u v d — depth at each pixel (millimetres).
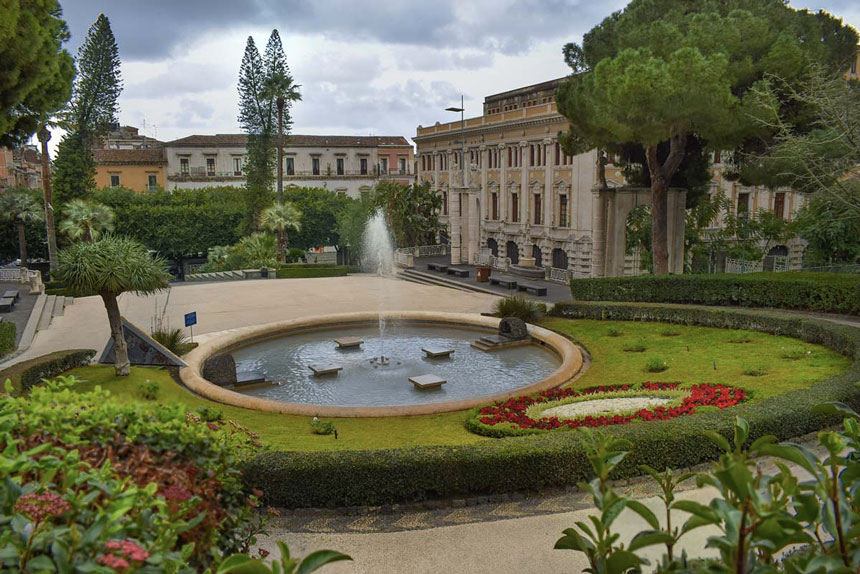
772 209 44844
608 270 29391
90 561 2037
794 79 21016
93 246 13812
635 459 8766
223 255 50938
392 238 50312
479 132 51750
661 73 20125
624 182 39188
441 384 16062
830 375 13375
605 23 26422
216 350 19312
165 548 2586
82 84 45406
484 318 22844
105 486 2572
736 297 22406
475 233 43656
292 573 2119
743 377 13914
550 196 44219
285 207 47188
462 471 8367
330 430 11414
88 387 13812
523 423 11023
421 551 6840
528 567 6387
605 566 2340
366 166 76438
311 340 21641
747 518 2160
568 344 18500
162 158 67500
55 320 24938
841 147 19516
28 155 85812
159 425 3926
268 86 47750
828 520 2232
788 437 9680
